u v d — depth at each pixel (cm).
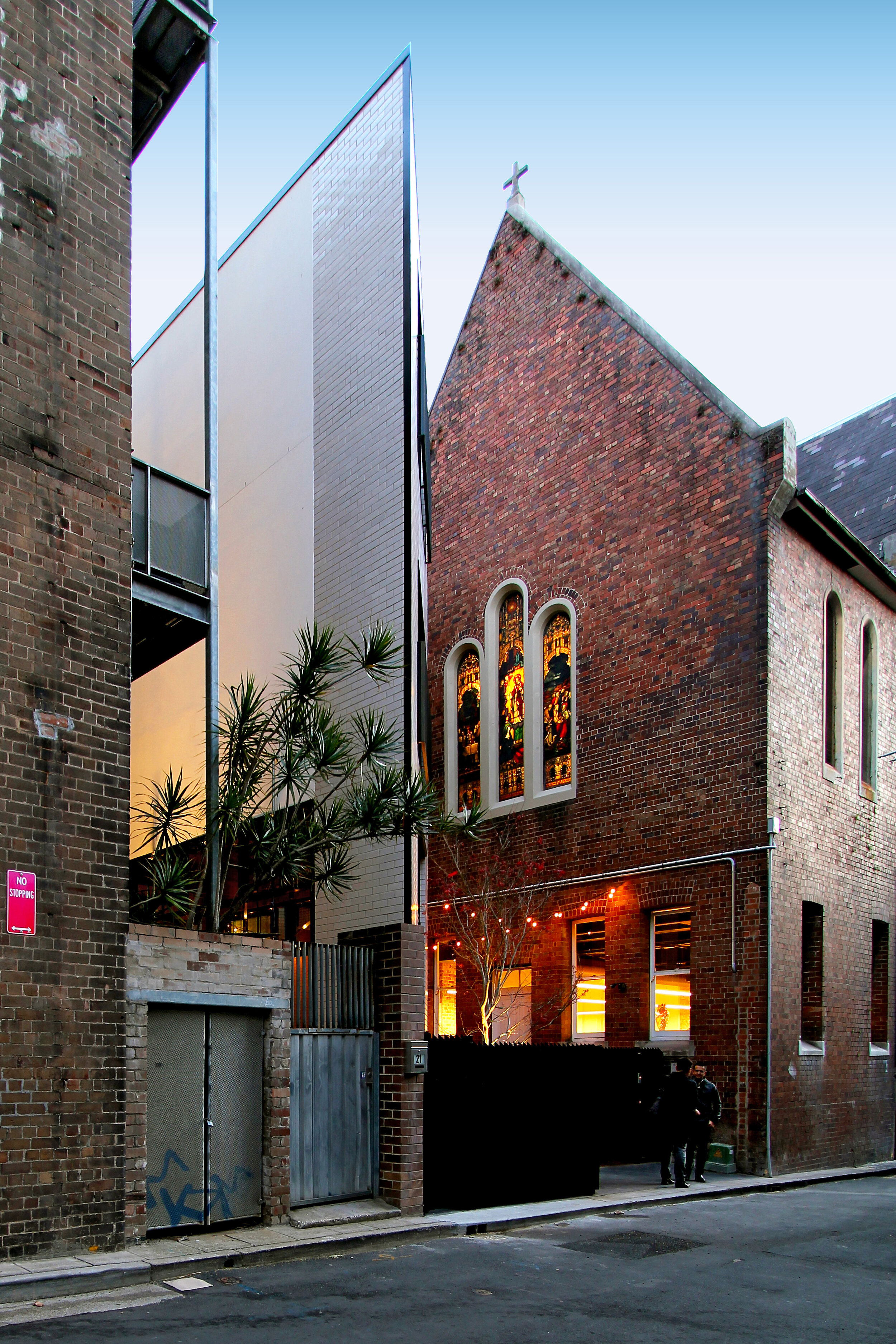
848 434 2597
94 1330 618
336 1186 1004
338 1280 769
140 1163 827
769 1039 1506
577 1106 1223
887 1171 1656
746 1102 1512
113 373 911
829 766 1761
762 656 1606
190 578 1034
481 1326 662
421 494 1675
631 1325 684
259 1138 937
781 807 1591
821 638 1764
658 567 1800
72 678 843
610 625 1873
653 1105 1386
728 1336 669
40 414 852
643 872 1731
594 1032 1814
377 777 1111
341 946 1072
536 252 2191
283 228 1714
